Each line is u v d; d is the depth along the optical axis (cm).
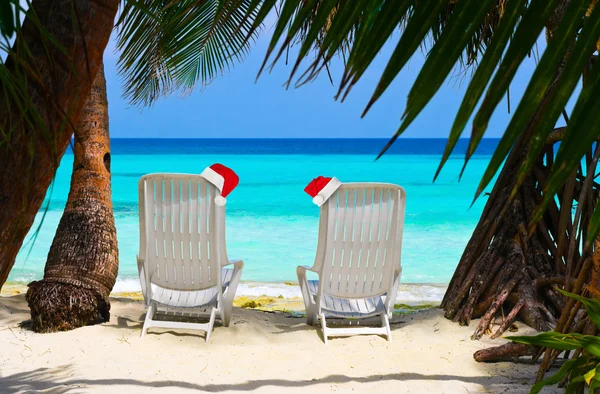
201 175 421
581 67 78
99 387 327
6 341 409
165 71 538
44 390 318
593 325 295
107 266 461
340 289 444
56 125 141
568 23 79
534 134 79
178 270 441
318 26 95
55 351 390
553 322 457
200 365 373
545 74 78
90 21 144
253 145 9856
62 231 465
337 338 438
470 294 487
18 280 752
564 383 331
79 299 438
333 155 6094
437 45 85
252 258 958
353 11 95
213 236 430
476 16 84
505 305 507
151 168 3850
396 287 445
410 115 83
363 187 426
